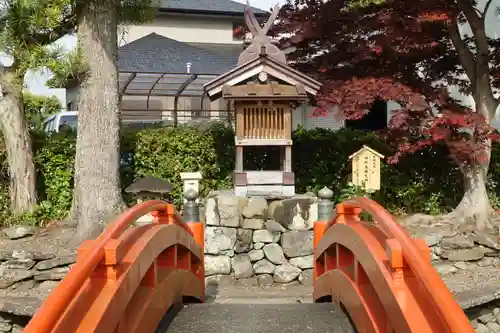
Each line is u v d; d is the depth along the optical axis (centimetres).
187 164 887
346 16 761
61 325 208
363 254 290
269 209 721
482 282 622
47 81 680
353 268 353
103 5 723
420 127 723
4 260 638
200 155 895
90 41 723
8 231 716
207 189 891
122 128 900
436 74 818
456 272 682
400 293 235
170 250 386
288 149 727
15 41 670
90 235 701
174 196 875
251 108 712
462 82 805
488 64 787
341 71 777
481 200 772
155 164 878
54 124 1428
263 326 345
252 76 717
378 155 734
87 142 727
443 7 690
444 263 695
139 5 805
